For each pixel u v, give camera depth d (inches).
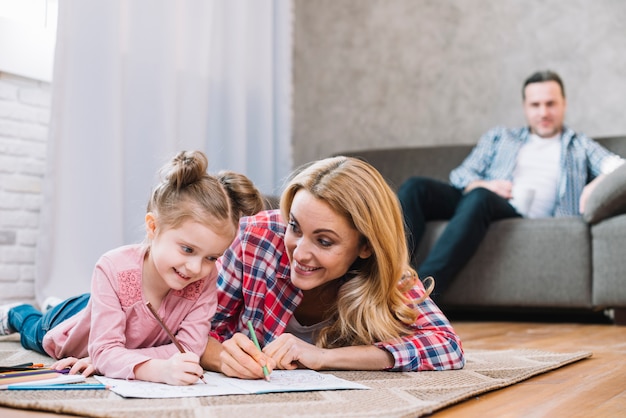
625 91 149.8
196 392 45.3
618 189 112.2
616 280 113.9
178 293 56.3
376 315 57.9
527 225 120.5
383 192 56.2
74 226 106.1
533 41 157.6
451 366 59.7
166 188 52.4
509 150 140.2
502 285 121.0
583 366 65.7
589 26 153.1
